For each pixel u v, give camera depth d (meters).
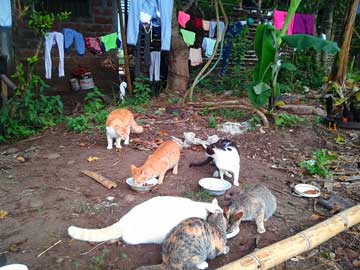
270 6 5.72
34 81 3.08
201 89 4.47
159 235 1.40
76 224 1.53
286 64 2.98
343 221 1.51
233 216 1.46
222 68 4.75
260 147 2.58
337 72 3.73
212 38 4.37
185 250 1.18
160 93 4.23
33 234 1.46
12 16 3.24
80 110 3.67
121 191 1.83
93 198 1.75
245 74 4.89
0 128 2.83
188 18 3.99
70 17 4.22
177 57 4.12
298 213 1.71
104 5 4.39
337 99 3.38
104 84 4.61
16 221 1.55
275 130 2.92
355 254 1.45
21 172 2.07
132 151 2.39
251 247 1.43
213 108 3.43
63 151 2.42
